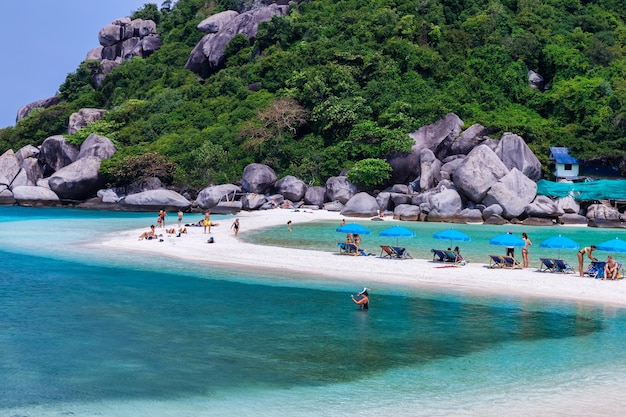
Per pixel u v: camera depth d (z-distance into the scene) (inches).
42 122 4099.4
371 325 778.8
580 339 719.1
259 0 4559.5
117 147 3245.6
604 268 1088.8
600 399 524.4
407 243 1592.0
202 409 503.2
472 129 2623.0
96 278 1073.5
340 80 3090.6
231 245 1497.3
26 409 502.0
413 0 3715.6
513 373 596.1
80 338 705.0
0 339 698.2
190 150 3002.0
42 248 1421.0
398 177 2672.2
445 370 604.4
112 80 4370.1
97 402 517.3
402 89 3014.3
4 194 3137.3
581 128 2728.8
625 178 2573.8
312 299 925.8
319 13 3917.3
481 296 955.3
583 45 3321.9
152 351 660.1
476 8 3634.4
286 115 3011.8
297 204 2640.3
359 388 553.6
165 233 1723.7
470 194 2284.7
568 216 2214.6
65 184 2950.3
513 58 3272.6
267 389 550.0
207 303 892.6
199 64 4062.5
